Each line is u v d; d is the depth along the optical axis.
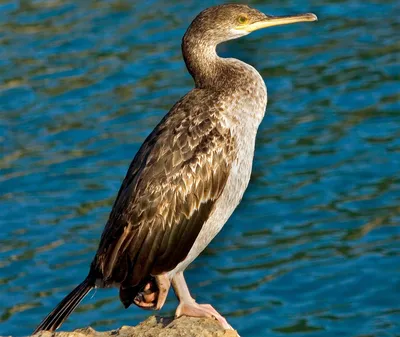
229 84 10.37
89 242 17.45
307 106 21.11
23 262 17.05
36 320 15.73
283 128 20.47
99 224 17.89
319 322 15.75
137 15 24.30
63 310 9.66
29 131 20.59
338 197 18.50
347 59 22.58
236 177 10.30
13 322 15.71
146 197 9.88
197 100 10.30
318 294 16.34
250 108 10.37
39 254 17.23
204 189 10.05
